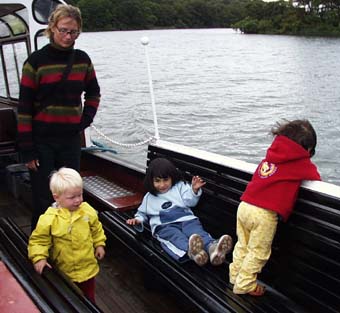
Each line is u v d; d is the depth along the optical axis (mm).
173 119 12328
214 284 2906
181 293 2895
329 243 2559
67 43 3479
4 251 2969
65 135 3719
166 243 3318
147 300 3527
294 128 2699
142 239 3525
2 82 6371
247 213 2781
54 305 2320
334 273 2553
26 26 5312
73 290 2510
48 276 2633
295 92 15766
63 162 3793
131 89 18062
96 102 3893
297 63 21156
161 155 4059
